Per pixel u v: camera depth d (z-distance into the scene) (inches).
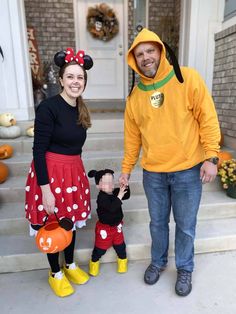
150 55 51.6
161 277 70.9
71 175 60.2
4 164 98.6
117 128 129.2
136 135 64.2
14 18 117.5
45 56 203.5
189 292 65.1
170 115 54.2
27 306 62.0
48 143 56.5
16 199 91.5
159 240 66.6
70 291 65.1
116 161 105.0
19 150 110.3
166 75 53.2
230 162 97.1
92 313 60.1
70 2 196.4
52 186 57.9
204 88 53.2
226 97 121.9
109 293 65.9
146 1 201.8
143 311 60.6
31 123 121.3
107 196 65.5
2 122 113.7
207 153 53.9
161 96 53.8
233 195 94.3
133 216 87.5
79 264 75.7
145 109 56.0
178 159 56.6
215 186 101.1
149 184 62.1
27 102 126.8
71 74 55.2
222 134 125.7
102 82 213.2
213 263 76.4
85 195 64.2
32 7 194.2
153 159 58.7
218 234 82.0
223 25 129.0
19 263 72.9
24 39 125.7
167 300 63.6
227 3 125.4
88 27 201.6
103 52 208.1
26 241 78.4
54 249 57.7
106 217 65.7
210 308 61.2
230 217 92.7
